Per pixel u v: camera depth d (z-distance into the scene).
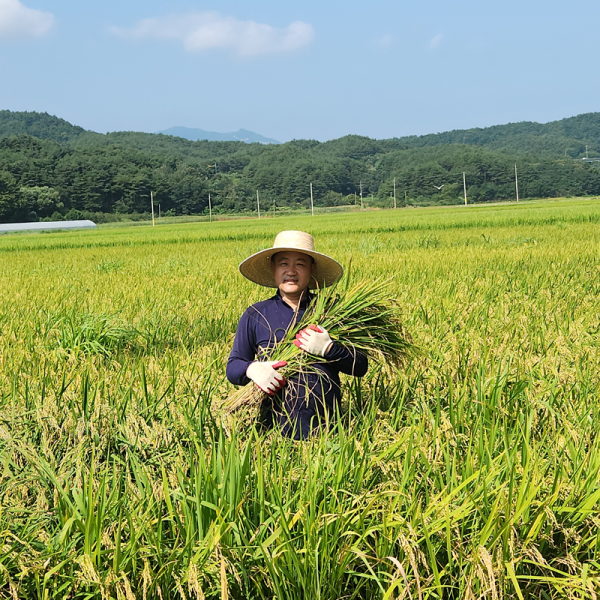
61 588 2.17
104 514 2.41
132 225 130.88
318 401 3.36
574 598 2.18
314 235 31.73
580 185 196.38
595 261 12.55
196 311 8.23
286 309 3.62
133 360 5.77
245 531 2.40
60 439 3.24
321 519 2.33
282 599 2.18
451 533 2.39
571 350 5.03
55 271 16.81
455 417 3.32
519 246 17.34
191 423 3.24
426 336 5.47
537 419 3.58
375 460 2.62
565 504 2.54
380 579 2.25
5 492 2.73
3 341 6.49
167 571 2.21
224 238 37.44
